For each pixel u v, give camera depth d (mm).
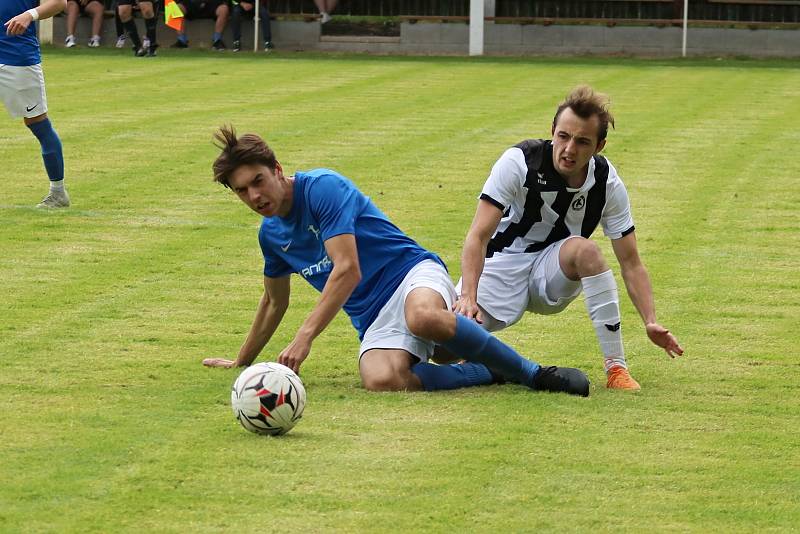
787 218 27516
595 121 15016
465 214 27312
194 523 10438
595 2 77062
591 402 14406
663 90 52125
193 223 26062
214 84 52719
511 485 11453
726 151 36188
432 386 14852
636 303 15797
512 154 15633
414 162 33531
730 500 11242
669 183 31438
